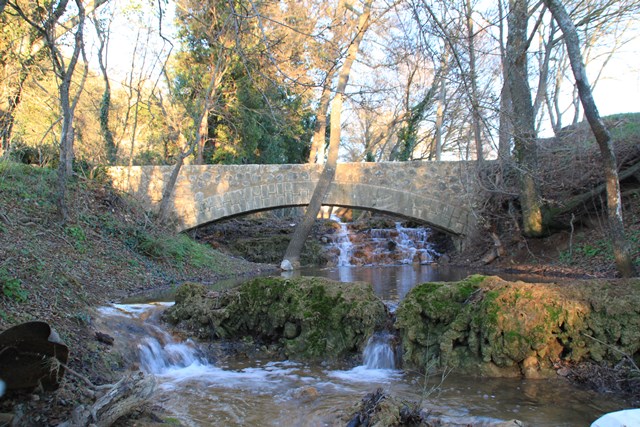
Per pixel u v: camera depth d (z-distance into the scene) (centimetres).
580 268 1241
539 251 1488
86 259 1058
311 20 743
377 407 455
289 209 2942
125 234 1350
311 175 1830
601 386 536
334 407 484
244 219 2384
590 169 1380
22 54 1236
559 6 907
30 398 417
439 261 1866
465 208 1781
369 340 665
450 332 617
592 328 577
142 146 2503
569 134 1502
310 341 678
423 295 661
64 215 1136
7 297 572
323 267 1859
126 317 714
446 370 605
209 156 2348
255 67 631
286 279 742
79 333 590
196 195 1777
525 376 581
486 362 591
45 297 641
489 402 497
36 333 373
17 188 1145
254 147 2331
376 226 2394
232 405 497
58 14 895
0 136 1256
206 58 1978
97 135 1998
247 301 742
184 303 764
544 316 583
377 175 1825
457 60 584
